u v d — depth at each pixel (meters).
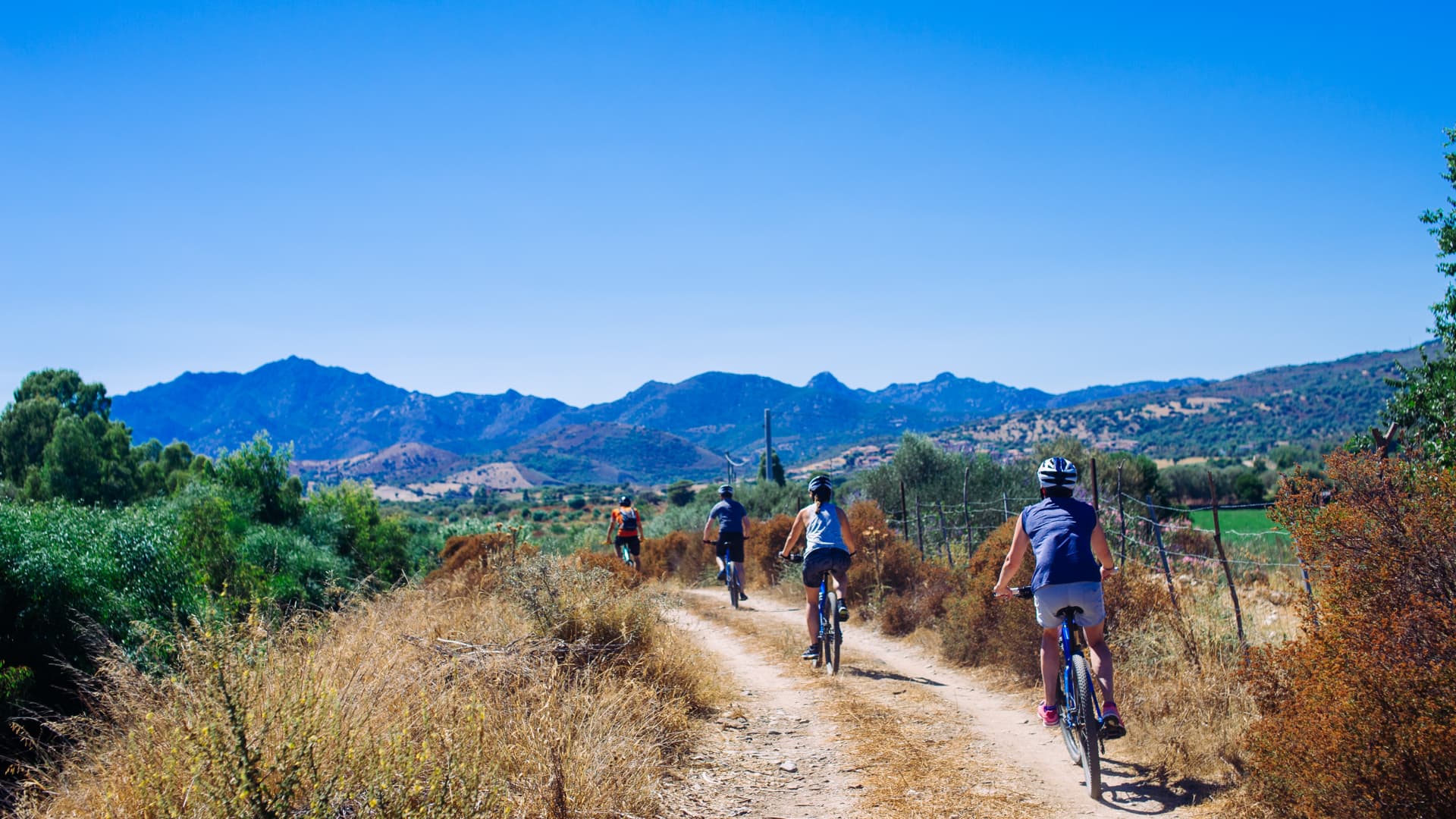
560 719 5.10
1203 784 4.86
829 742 6.17
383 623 7.11
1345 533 4.32
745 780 5.36
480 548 17.17
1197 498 40.03
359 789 3.58
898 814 4.73
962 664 9.05
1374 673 3.65
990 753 5.81
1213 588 9.22
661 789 5.02
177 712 4.00
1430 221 7.62
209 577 13.84
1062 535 5.31
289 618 6.92
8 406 44.72
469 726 4.29
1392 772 3.50
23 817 4.45
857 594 13.27
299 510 26.36
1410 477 4.46
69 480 35.97
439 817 3.50
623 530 16.78
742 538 15.41
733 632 12.13
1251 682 4.71
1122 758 5.51
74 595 10.88
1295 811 3.94
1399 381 7.67
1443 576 4.01
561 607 7.26
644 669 6.96
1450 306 7.44
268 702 3.96
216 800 3.36
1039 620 5.42
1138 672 6.94
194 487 21.56
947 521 19.38
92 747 4.80
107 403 58.72
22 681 7.84
